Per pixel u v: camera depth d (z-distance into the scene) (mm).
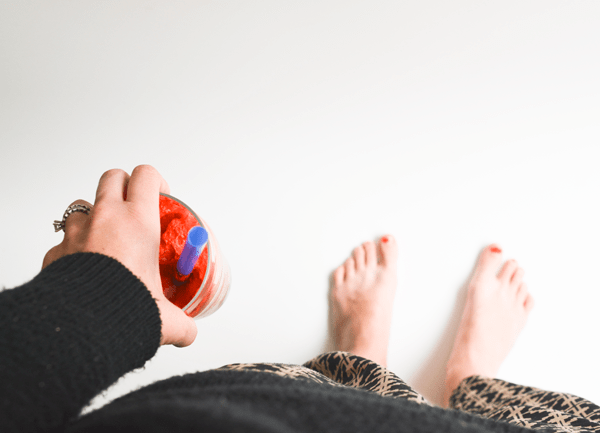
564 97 996
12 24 977
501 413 708
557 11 991
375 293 982
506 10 995
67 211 382
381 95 1005
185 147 1002
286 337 988
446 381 970
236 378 331
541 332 993
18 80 979
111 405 278
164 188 444
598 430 559
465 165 1006
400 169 1007
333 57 1001
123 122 995
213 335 983
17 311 230
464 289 1002
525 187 1000
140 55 992
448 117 1005
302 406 245
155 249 357
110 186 370
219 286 536
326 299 997
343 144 1007
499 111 1002
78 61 986
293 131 1007
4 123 978
